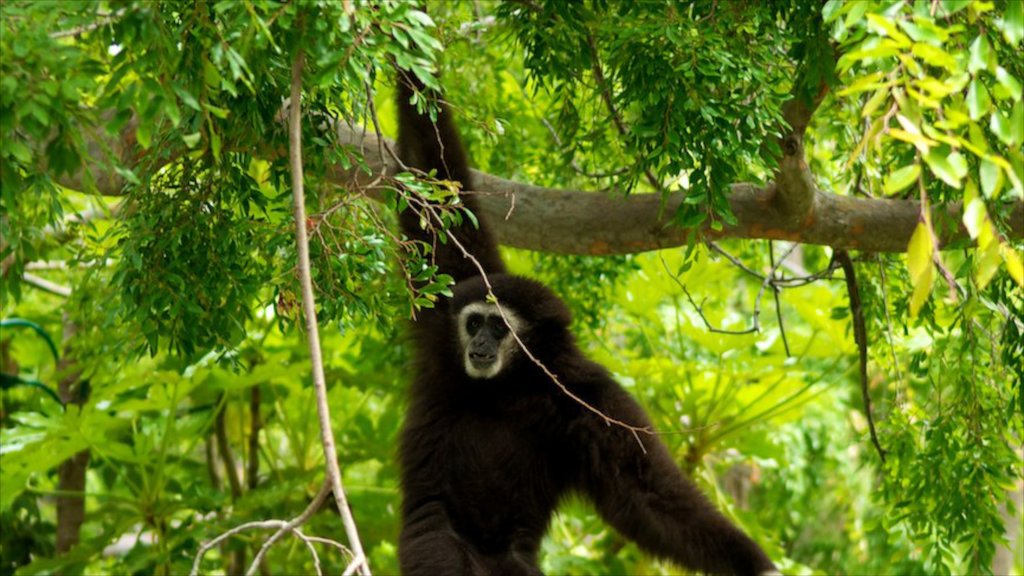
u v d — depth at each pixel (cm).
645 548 1120
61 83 691
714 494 1747
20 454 1454
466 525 1198
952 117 660
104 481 1825
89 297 1426
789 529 2609
